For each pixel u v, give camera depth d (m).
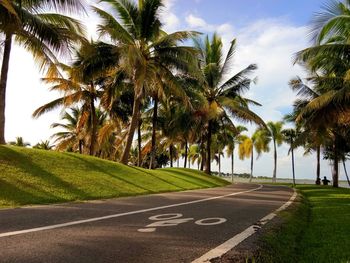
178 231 6.77
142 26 23.81
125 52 20.48
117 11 23.81
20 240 5.46
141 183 18.14
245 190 22.31
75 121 47.38
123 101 32.41
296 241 6.73
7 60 17.16
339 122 20.69
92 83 31.06
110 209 9.50
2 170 13.10
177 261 4.77
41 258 4.55
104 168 18.64
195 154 80.50
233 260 4.90
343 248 6.07
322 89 25.67
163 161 72.25
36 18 16.69
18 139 57.94
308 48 17.72
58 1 16.80
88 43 19.05
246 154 64.38
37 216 7.80
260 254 5.28
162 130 42.97
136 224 7.29
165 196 14.59
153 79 22.89
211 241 6.03
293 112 35.44
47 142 60.53
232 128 41.03
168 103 34.09
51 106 31.52
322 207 13.60
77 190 13.26
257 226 7.66
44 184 12.91
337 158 36.94
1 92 16.88
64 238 5.70
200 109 33.78
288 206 12.36
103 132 37.16
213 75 35.22
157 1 23.55
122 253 5.00
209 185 25.84
